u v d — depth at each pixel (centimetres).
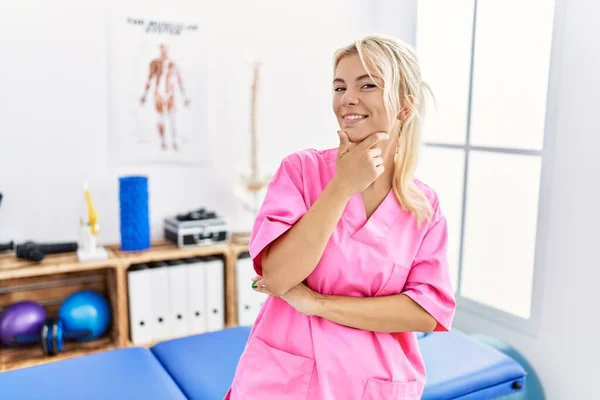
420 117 101
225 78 299
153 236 293
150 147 287
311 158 104
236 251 277
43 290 268
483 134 263
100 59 271
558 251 223
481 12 259
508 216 255
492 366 183
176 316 269
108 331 272
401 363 104
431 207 108
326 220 88
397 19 315
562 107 218
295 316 102
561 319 224
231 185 308
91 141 273
